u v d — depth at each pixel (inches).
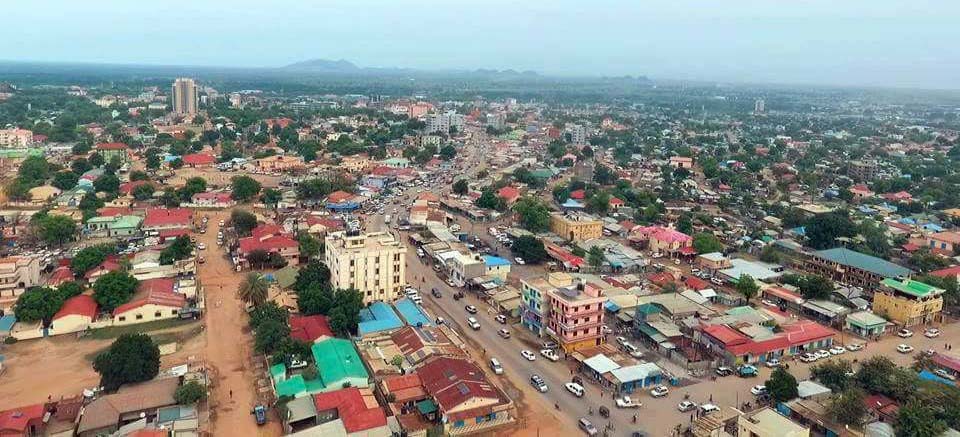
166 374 5118.1
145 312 6294.3
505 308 6796.3
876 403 4877.0
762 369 5693.9
